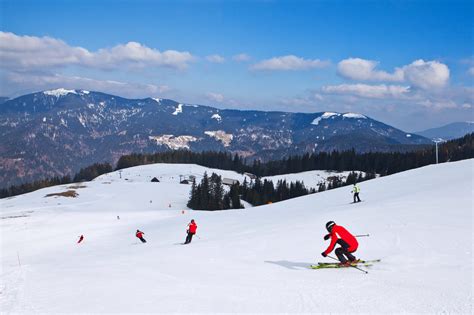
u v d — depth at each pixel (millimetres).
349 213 27062
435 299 8742
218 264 15273
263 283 11320
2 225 62438
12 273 16078
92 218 67562
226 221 38469
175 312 8781
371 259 13844
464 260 12352
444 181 38125
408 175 49812
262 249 18234
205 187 119250
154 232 41406
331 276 11797
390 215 23094
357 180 174375
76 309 9406
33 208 95500
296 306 8781
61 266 17703
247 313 8484
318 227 23078
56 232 53938
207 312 8680
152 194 126188
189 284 11625
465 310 7922
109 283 12328
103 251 30250
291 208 41594
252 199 138250
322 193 51062
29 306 9953
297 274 12445
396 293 9383
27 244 46219
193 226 25953
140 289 11211
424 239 15914
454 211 21688
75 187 136500
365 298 9094
